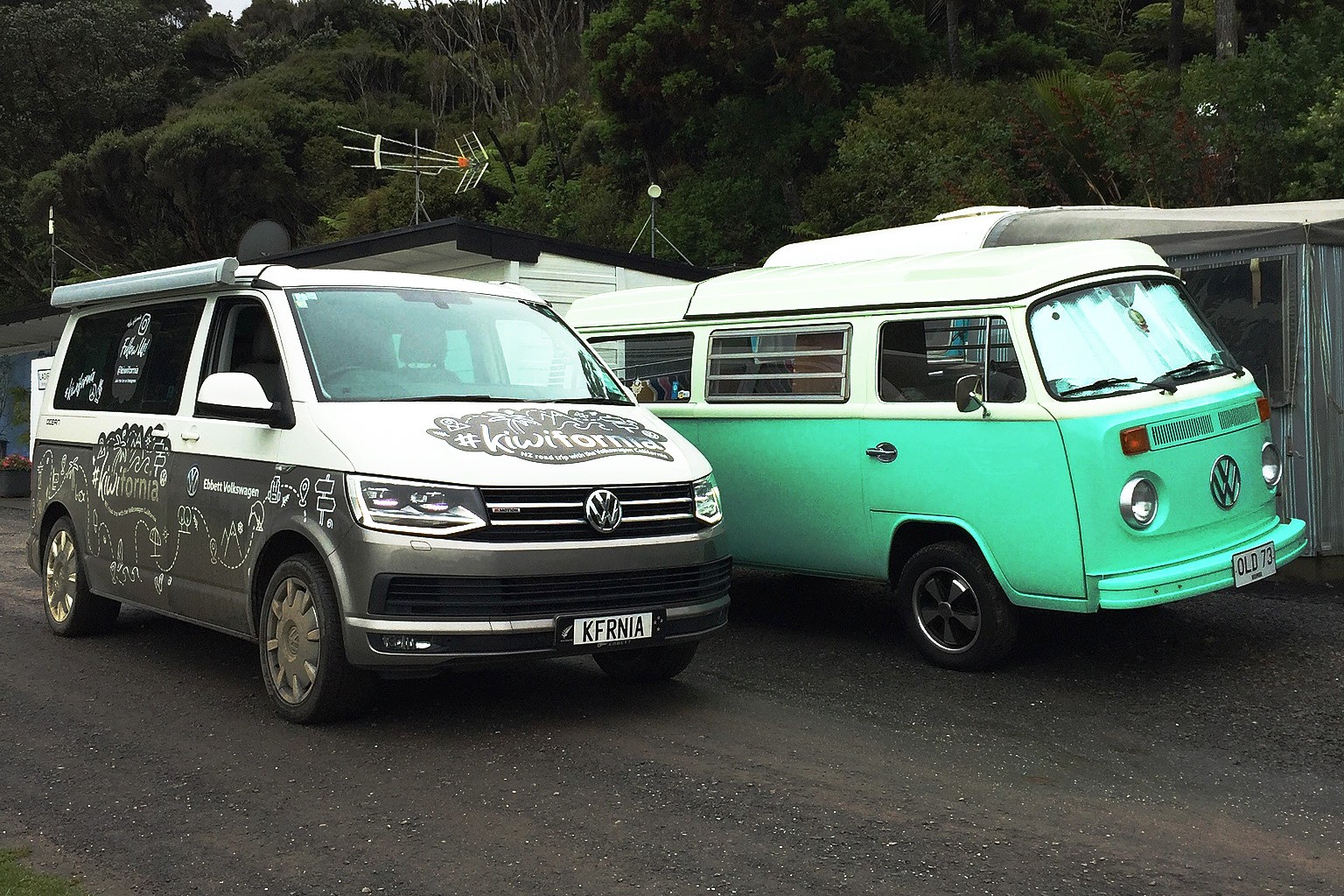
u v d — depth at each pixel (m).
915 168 23.17
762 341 7.84
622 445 5.74
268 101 60.75
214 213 53.25
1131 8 42.09
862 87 27.88
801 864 4.00
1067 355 6.40
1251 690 6.18
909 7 30.81
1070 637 7.41
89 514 7.36
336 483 5.35
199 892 3.82
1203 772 5.00
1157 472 6.13
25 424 23.66
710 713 5.89
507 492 5.20
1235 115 18.41
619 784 4.81
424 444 5.34
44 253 52.12
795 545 7.61
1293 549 6.73
